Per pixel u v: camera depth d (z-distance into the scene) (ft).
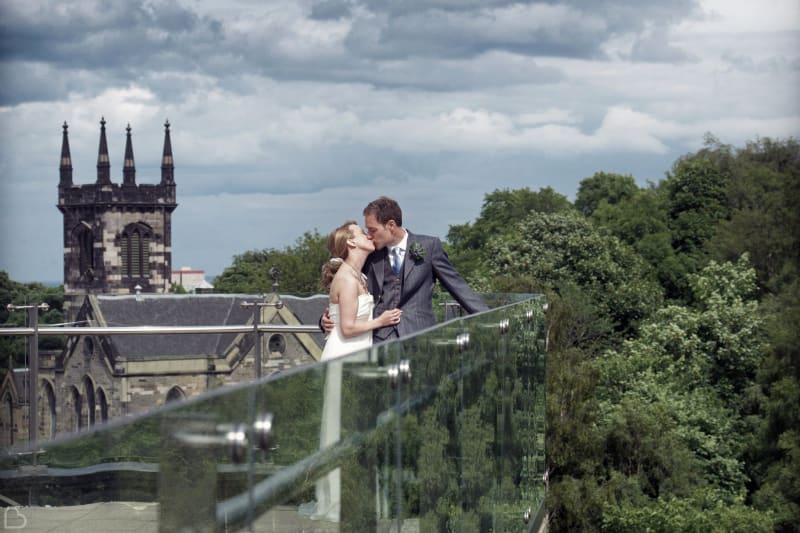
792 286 249.96
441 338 19.48
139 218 398.83
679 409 201.05
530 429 31.86
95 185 397.39
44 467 8.68
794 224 266.36
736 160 320.91
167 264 403.34
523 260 258.78
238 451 10.60
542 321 35.96
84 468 8.82
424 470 18.30
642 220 301.02
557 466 186.70
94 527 8.89
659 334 217.36
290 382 11.96
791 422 194.29
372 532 15.31
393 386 16.37
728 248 270.87
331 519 13.42
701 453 198.18
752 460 199.21
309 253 382.63
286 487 11.81
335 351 25.03
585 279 258.37
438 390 19.24
